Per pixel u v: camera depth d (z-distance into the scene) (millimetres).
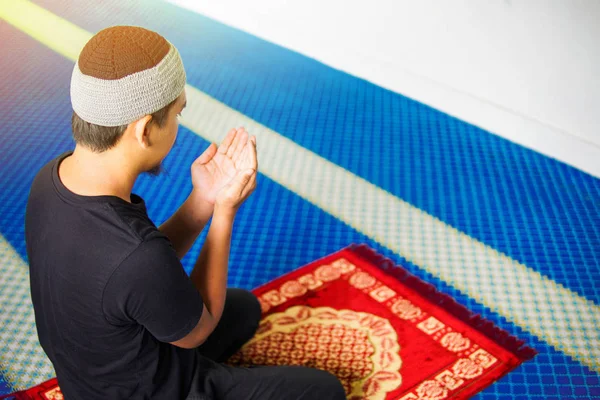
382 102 4137
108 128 1322
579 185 3336
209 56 4734
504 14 3441
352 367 2291
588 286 2684
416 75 4082
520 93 3592
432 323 2479
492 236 2984
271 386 1777
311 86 4332
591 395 2191
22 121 4008
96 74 1283
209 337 2125
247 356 2334
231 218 1607
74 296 1374
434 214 3131
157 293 1356
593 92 3256
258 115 3988
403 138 3752
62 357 1506
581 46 3201
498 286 2684
